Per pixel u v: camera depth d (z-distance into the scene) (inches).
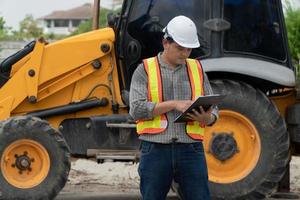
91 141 441.7
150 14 441.1
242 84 431.5
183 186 304.5
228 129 432.1
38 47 443.2
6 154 414.0
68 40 446.6
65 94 446.9
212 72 433.4
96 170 597.9
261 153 430.9
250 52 437.7
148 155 301.3
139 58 442.0
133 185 536.1
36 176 418.3
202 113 292.8
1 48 924.0
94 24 472.4
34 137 416.2
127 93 439.5
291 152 461.4
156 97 298.8
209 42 434.3
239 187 430.9
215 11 434.9
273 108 430.3
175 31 295.1
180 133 299.7
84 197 478.0
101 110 447.5
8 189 412.8
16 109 445.1
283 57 440.5
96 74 446.9
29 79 442.3
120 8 454.9
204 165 304.5
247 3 438.9
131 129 431.8
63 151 419.8
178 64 301.0
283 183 473.7
